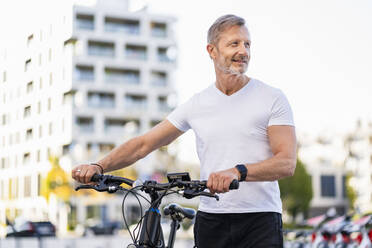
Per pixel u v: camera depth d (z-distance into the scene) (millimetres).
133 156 3021
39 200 35625
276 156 2672
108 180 2676
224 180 2316
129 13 58781
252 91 2863
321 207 67812
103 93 57406
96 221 49688
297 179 53438
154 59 60250
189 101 3006
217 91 2916
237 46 2781
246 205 2836
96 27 57375
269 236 2816
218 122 2869
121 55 58594
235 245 2881
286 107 2812
